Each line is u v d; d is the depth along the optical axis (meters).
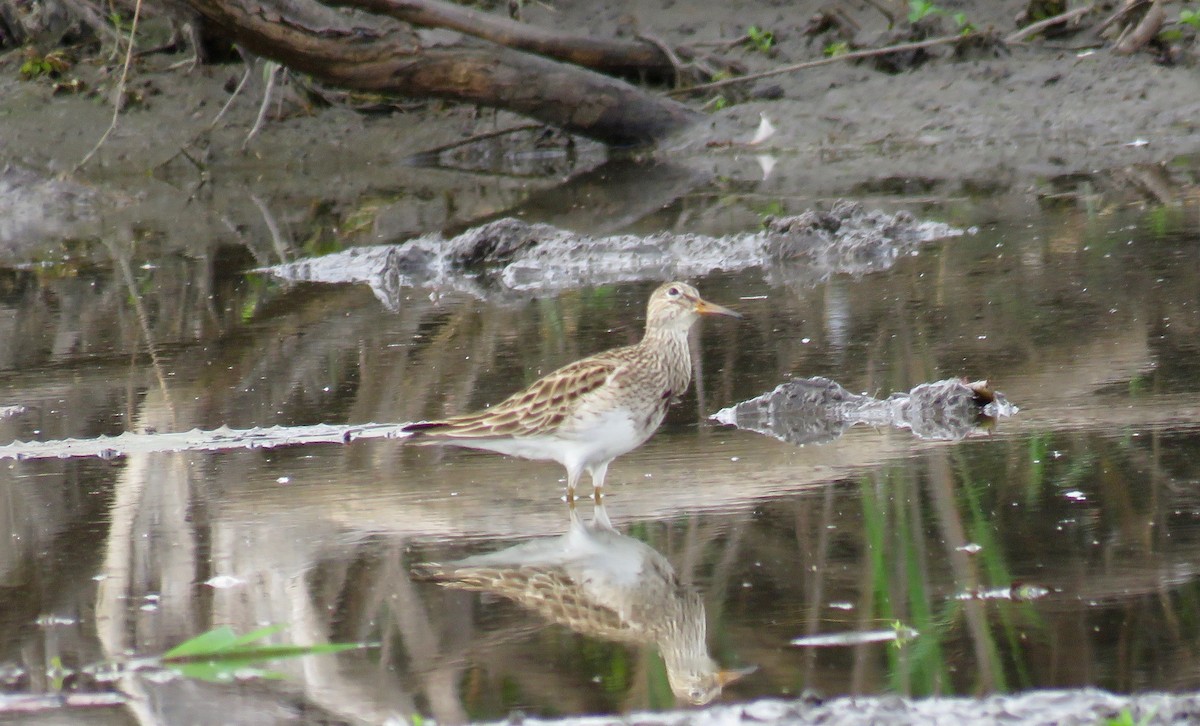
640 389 9.48
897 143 23.73
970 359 12.16
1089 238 16.39
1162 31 25.03
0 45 28.64
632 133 25.17
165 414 11.97
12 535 9.16
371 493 9.83
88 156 24.33
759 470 9.87
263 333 14.68
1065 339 12.51
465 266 17.80
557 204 21.08
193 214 22.20
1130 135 22.86
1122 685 6.33
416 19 23.05
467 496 9.70
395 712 6.46
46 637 7.52
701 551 8.38
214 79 27.09
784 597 7.63
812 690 6.46
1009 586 7.55
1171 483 8.98
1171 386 11.05
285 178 24.88
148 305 16.23
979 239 16.92
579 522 9.09
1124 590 7.39
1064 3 26.50
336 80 22.53
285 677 6.92
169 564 8.55
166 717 6.51
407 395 12.14
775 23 27.42
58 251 19.92
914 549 8.19
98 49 28.14
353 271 17.59
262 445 11.02
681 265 17.02
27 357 14.11
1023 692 6.32
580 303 15.26
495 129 25.94
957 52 25.59
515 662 6.95
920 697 6.32
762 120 24.86
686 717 6.24
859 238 16.98
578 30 27.81
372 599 7.88
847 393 11.38
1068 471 9.35
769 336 13.41
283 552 8.69
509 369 12.72
